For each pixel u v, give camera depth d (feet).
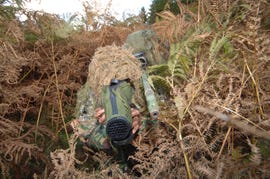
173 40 7.36
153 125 4.52
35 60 7.36
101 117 4.36
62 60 7.52
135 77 4.44
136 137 4.37
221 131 4.18
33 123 7.13
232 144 4.03
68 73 7.67
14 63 5.91
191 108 4.27
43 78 8.05
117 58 4.50
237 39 5.06
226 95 4.66
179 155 3.97
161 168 3.76
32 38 7.64
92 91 4.78
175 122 4.48
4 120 6.18
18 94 6.35
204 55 5.39
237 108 3.94
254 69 4.59
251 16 4.95
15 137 6.43
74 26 8.68
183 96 4.34
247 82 4.72
